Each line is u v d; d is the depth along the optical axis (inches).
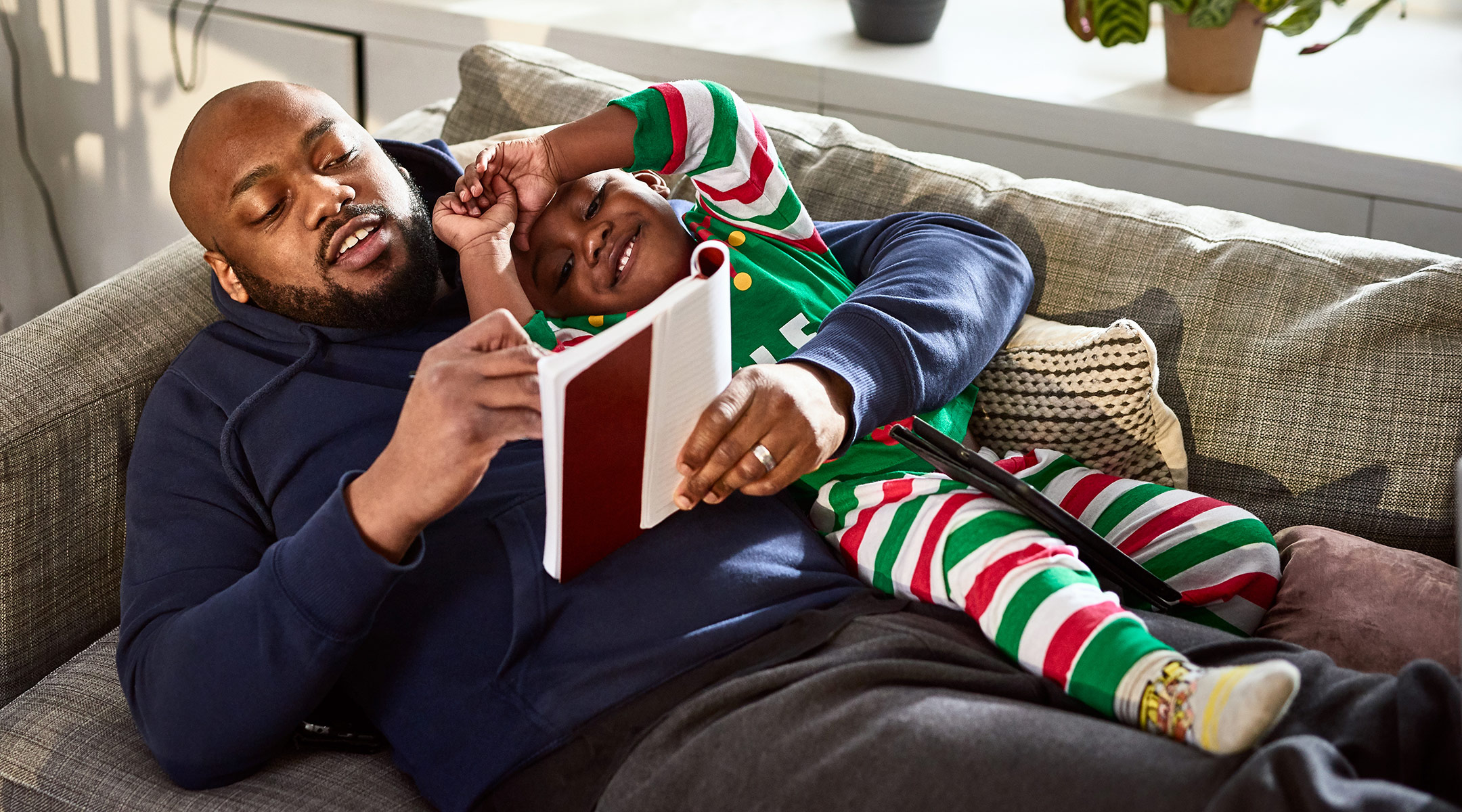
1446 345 46.9
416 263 47.4
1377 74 78.2
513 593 39.2
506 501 41.7
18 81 99.7
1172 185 73.9
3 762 41.2
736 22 87.4
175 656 37.3
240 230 45.3
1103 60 81.7
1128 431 48.3
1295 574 43.8
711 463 35.9
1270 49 83.2
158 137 99.0
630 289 47.7
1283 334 48.8
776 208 49.4
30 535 45.3
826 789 31.8
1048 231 54.2
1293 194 70.9
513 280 45.6
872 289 45.7
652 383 32.6
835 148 60.2
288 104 45.8
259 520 44.5
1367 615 40.7
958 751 31.3
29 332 49.2
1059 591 36.5
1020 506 39.2
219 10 92.4
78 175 103.0
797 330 47.2
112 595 49.2
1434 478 45.9
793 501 44.4
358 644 36.7
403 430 34.3
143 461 45.1
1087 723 31.8
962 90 76.3
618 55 84.1
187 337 52.1
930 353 42.9
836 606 40.0
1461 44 82.0
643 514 36.8
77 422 46.9
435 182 55.2
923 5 81.4
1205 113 73.0
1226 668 31.8
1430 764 30.8
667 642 37.9
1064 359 48.9
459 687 38.7
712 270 35.3
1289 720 32.8
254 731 36.9
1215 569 43.9
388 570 35.2
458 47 87.5
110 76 97.6
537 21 85.4
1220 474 49.3
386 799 39.1
